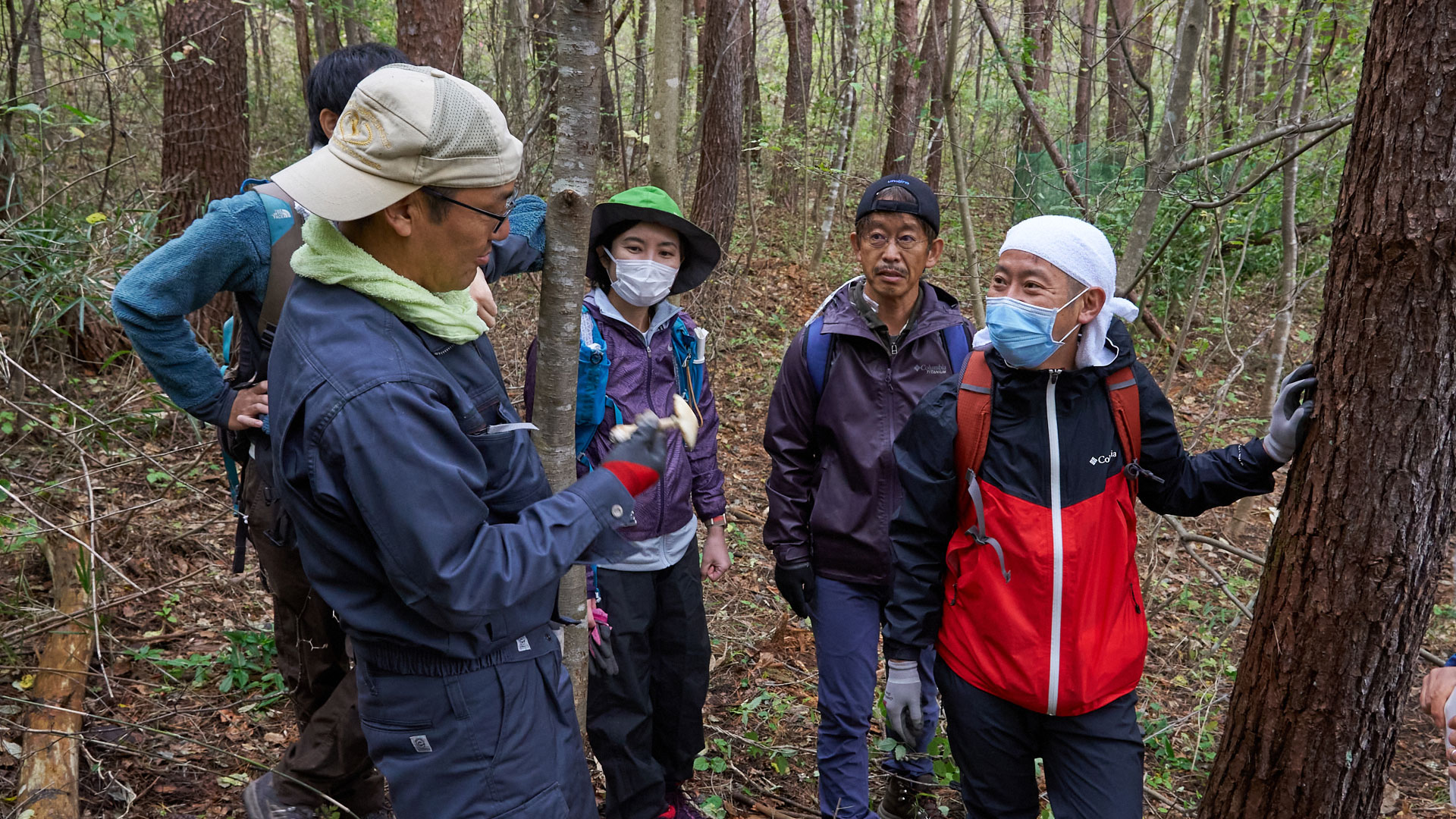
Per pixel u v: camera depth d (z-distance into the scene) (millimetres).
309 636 2305
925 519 2137
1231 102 7270
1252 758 1994
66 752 2469
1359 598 1780
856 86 10234
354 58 2029
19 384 4082
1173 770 3232
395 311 1427
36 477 3916
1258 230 7867
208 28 5816
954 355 2625
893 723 2238
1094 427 1999
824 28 11664
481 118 1381
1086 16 11523
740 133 8508
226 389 1999
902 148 10234
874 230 2584
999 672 2012
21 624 2959
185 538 3832
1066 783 2041
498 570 1374
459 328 1472
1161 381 7309
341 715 2176
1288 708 1905
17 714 2650
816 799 2947
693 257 2604
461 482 1358
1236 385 7328
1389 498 1731
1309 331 7359
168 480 4172
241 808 2527
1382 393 1708
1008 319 1907
